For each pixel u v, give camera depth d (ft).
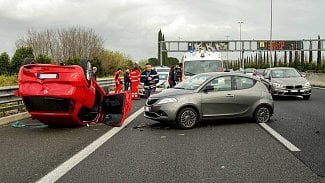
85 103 37.81
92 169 22.59
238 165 23.35
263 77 76.79
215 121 43.06
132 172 21.93
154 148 28.58
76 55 199.82
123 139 32.37
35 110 36.55
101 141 31.42
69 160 24.82
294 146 28.91
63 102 36.11
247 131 36.19
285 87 70.69
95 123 41.34
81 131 36.70
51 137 33.37
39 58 134.72
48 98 35.68
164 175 21.30
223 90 39.99
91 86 39.04
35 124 41.09
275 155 26.00
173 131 36.60
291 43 209.05
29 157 25.70
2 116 43.37
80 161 24.56
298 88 70.79
